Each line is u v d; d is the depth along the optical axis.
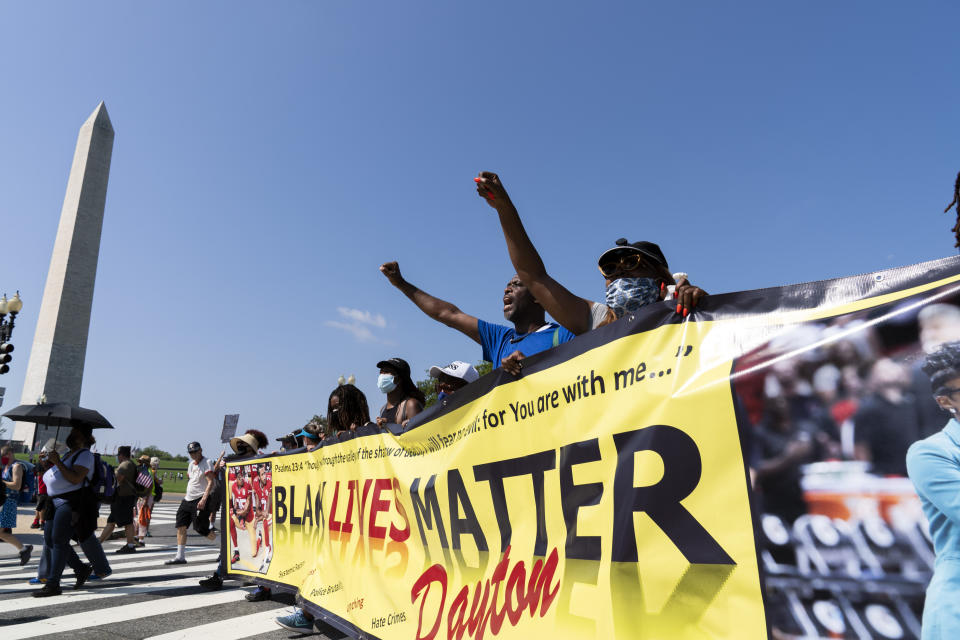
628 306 2.24
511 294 3.28
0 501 7.38
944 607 1.11
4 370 15.55
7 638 4.08
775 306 1.53
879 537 1.23
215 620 4.67
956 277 1.21
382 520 3.41
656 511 1.68
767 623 1.38
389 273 3.86
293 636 4.21
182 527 8.30
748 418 1.50
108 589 6.06
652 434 1.74
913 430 1.21
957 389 1.16
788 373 1.45
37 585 6.22
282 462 5.20
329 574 4.04
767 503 1.42
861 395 1.31
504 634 2.23
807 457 1.37
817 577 1.31
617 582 1.76
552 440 2.15
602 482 1.90
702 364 1.66
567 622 1.93
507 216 2.47
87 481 6.19
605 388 1.95
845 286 1.40
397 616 3.05
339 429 4.65
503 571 2.32
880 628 1.20
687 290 1.73
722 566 1.49
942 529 1.14
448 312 3.71
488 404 2.55
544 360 2.25
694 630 1.53
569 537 2.00
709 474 1.57
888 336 1.29
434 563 2.82
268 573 5.17
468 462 2.63
